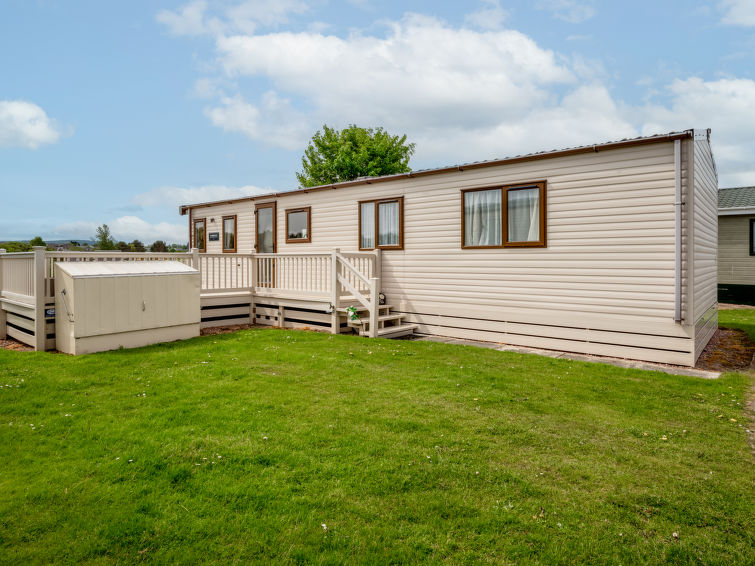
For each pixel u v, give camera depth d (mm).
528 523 2750
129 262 8016
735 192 18406
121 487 3086
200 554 2439
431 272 9852
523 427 4242
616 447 3859
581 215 7828
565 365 6777
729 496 3098
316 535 2598
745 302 16656
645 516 2869
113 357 6637
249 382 5496
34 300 7277
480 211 9086
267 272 11008
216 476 3236
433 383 5613
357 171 27031
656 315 7176
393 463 3461
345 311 9352
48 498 2943
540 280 8344
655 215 7105
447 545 2539
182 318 8219
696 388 5629
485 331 9086
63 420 4254
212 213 14867
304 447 3717
